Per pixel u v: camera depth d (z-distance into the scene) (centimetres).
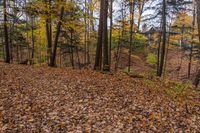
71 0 2170
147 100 1065
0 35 3816
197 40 3012
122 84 1364
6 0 2569
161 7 2669
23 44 4122
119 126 789
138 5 2988
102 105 982
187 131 774
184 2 2744
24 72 1673
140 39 3806
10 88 1212
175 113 918
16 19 3306
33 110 921
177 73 3797
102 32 1969
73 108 944
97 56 1970
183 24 3350
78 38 3422
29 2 2242
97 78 1509
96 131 752
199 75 1830
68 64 3919
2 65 2031
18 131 749
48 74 1616
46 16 2202
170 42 3859
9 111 908
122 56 4328
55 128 771
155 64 3953
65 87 1252
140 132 752
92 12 3055
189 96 1215
